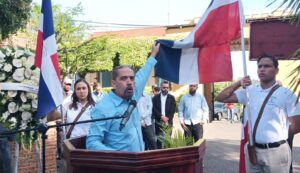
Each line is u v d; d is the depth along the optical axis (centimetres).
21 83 473
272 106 456
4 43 870
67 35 2048
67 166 333
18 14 854
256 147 464
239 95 487
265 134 456
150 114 981
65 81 845
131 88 364
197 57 484
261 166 466
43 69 451
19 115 480
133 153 292
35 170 705
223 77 479
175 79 480
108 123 353
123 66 369
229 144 1435
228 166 998
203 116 1027
